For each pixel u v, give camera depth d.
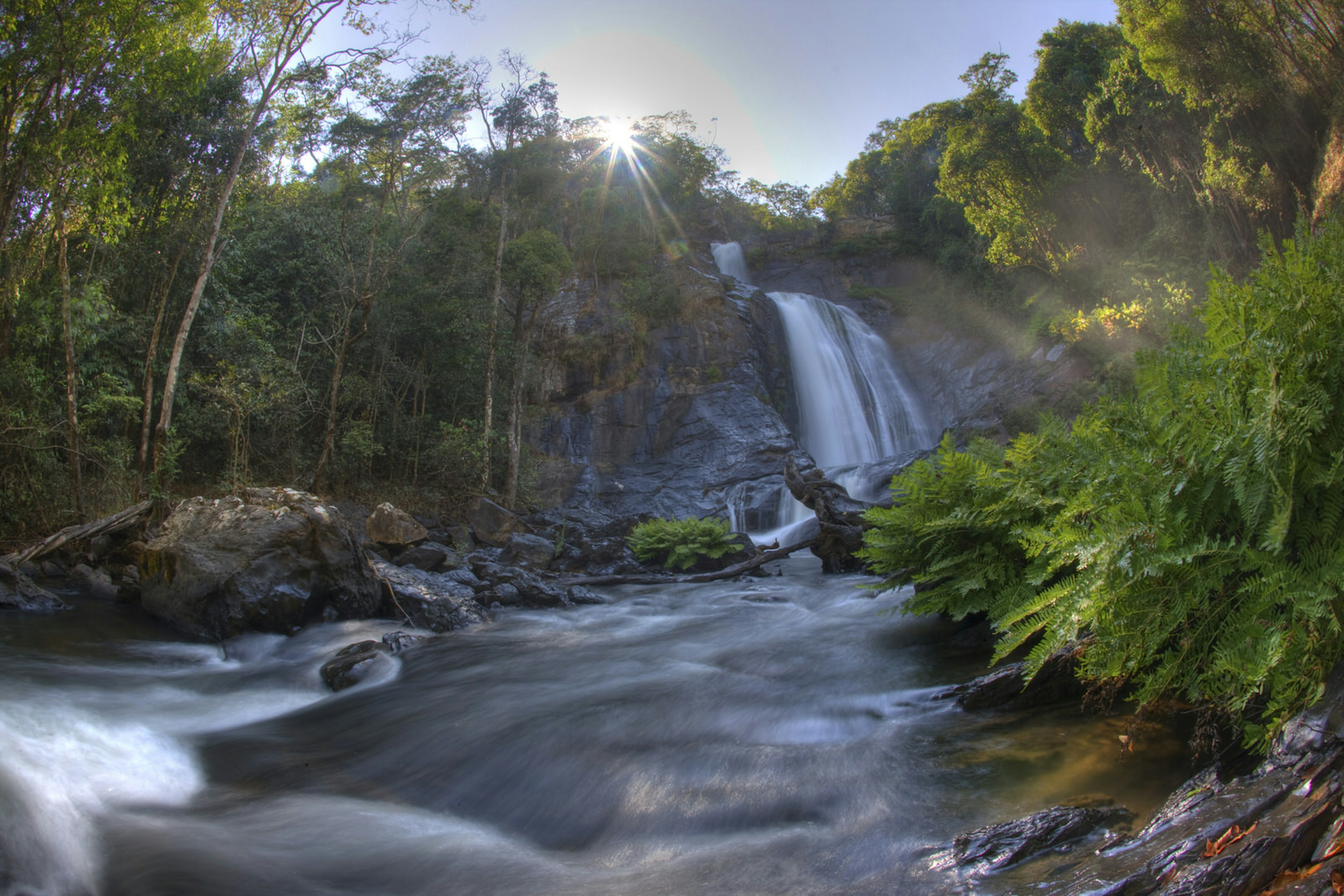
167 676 8.31
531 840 4.55
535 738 5.70
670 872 3.80
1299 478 3.51
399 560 14.41
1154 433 4.24
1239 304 4.00
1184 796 3.25
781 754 4.91
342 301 22.50
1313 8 19.80
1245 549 3.52
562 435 31.14
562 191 33.22
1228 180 23.83
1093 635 4.39
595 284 34.72
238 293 22.28
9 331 14.46
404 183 23.67
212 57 16.78
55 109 13.78
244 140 17.52
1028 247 35.03
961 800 3.99
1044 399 29.61
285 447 21.95
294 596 10.12
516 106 25.64
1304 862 2.50
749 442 30.22
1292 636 3.28
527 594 12.38
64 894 3.68
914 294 43.00
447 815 4.93
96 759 5.12
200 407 19.80
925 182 48.59
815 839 3.91
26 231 14.41
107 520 13.65
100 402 15.54
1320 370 3.48
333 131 20.64
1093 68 33.06
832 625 8.67
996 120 32.97
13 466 14.70
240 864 4.06
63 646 8.98
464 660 8.56
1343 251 3.78
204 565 10.00
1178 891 2.59
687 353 33.03
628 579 14.85
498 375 28.53
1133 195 31.72
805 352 37.06
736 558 16.20
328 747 6.13
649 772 4.93
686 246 38.31
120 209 16.58
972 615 7.22
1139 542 3.72
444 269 25.58
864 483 26.59
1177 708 4.40
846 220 52.06
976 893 3.02
